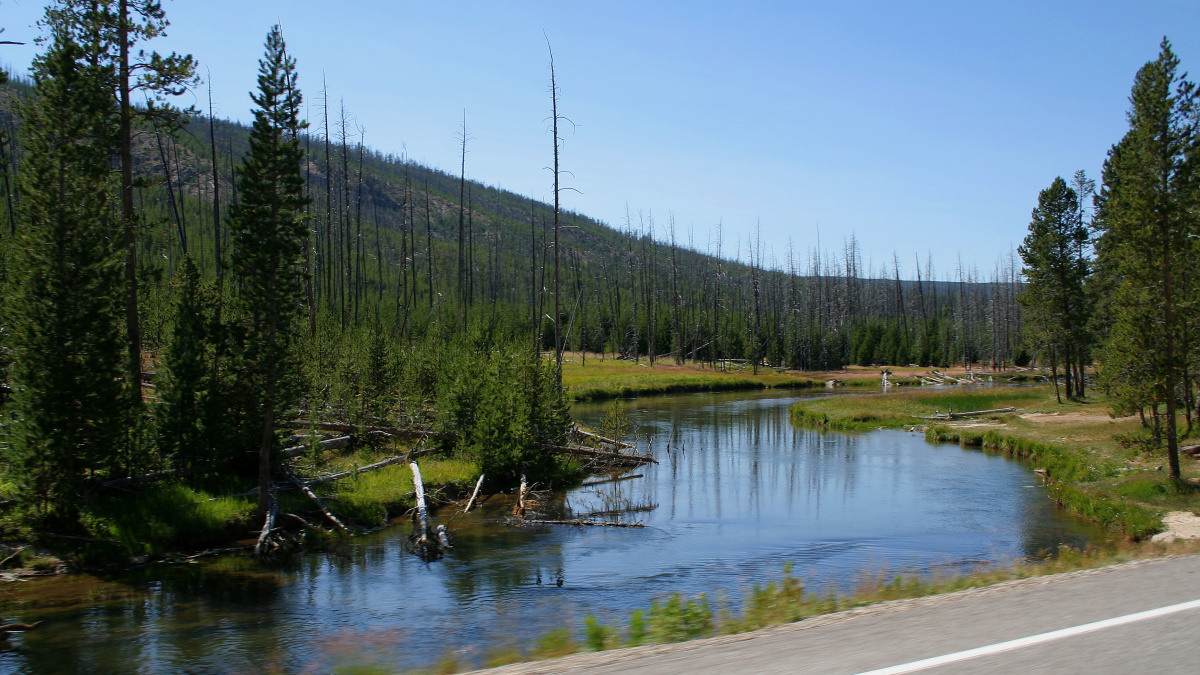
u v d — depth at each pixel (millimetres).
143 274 23109
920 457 36625
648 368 91250
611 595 15539
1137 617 7035
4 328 17750
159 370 22125
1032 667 5676
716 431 46625
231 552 18703
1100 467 28312
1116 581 9023
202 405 21547
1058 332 56031
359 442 29781
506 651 11461
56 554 16719
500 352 32875
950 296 187250
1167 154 23500
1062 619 7137
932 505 25781
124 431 18766
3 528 16734
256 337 20312
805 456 37125
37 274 17109
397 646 12109
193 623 13469
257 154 19094
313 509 22000
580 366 87062
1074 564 12047
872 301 170500
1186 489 22969
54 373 17031
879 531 22078
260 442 22703
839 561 18438
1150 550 12695
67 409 17141
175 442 21250
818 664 6027
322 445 27547
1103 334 54750
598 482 30594
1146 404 24703
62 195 17625
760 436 44531
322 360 33781
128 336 21281
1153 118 23656
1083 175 58375
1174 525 19906
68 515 17531
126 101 20922
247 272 19656
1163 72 23516
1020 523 22812
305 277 20453
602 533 21875
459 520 23438
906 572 16594
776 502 26688
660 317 113375
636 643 8492
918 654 6160
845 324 135500
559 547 20125
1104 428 38156
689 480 31031
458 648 11906
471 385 31016
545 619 13727
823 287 150250
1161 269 23984
